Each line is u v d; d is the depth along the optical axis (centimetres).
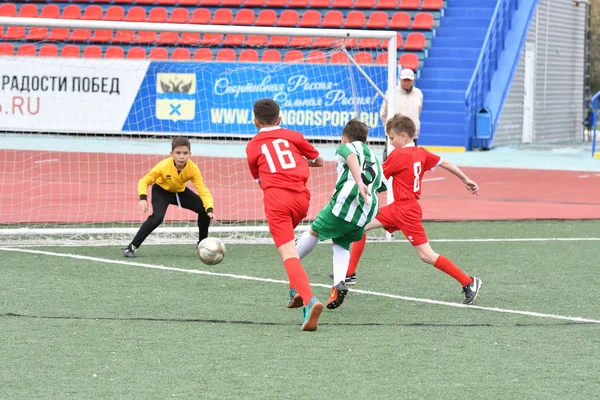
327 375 1439
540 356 1568
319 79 3612
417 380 1418
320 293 2108
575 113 7719
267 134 1820
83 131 3356
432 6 6750
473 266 2431
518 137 6819
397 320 1838
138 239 2511
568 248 2728
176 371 1452
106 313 1855
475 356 1563
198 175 2525
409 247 2730
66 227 2970
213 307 1927
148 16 7069
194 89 3666
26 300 1958
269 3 7031
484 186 4297
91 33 6881
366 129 1930
